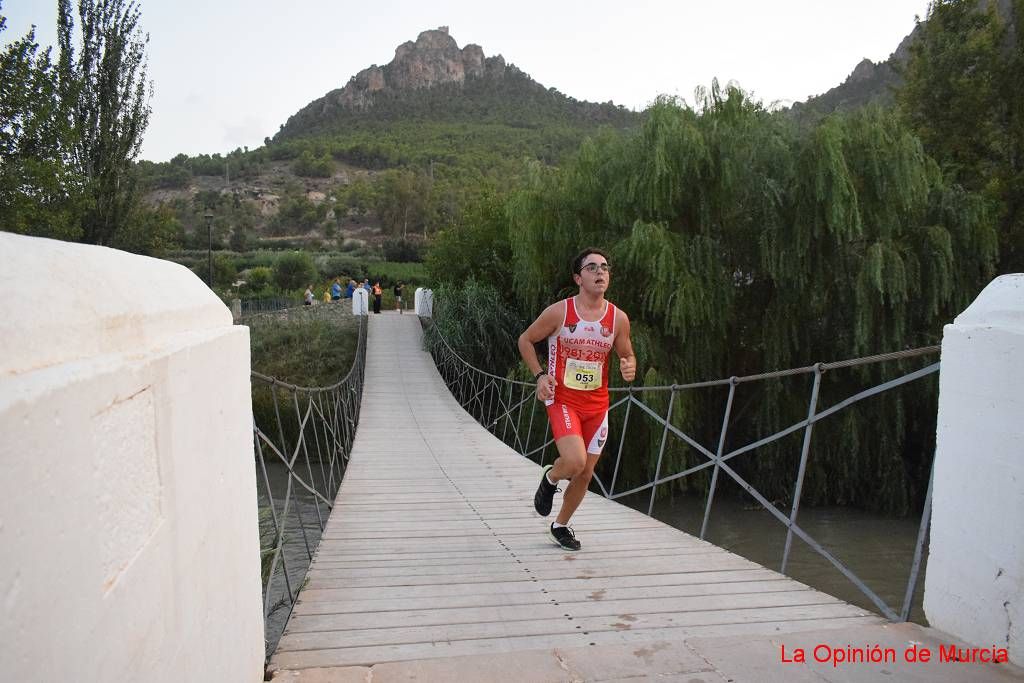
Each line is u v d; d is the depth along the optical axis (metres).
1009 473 1.94
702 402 10.91
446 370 18.45
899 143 9.88
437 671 2.15
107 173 16.98
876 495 10.50
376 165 117.69
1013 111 14.22
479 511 5.45
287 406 16.19
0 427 0.65
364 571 3.63
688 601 3.02
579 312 3.50
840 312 10.43
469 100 163.75
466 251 20.28
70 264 1.04
